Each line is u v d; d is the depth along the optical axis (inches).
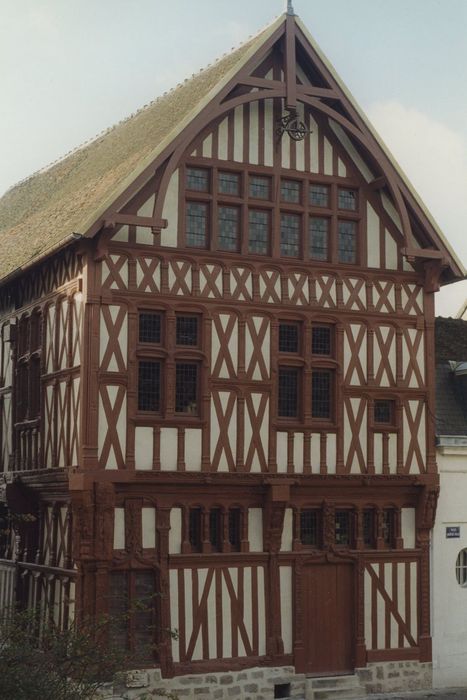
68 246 864.9
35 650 570.6
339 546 909.8
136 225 821.9
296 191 912.9
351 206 932.0
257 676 863.1
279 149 903.1
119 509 834.2
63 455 858.8
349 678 895.1
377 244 934.4
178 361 860.6
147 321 853.8
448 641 943.0
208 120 854.5
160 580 837.8
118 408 831.7
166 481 840.3
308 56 898.1
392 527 932.6
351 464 906.7
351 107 907.4
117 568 828.0
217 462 860.6
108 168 968.3
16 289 1004.6
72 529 851.4
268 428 879.7
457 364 1074.1
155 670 828.6
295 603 884.6
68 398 855.1
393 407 931.3
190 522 861.8
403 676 919.0
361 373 918.4
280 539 882.8
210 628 853.2
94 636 686.5
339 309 913.5
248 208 893.2
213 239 875.4
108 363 830.5
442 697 904.3
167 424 847.1
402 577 929.5
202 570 856.3
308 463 890.1
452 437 956.6
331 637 899.4
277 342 891.4
